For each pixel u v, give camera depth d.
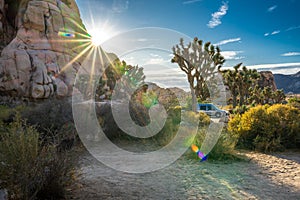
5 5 15.37
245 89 23.25
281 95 39.34
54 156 2.72
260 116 6.05
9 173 2.33
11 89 11.77
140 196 2.89
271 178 3.66
